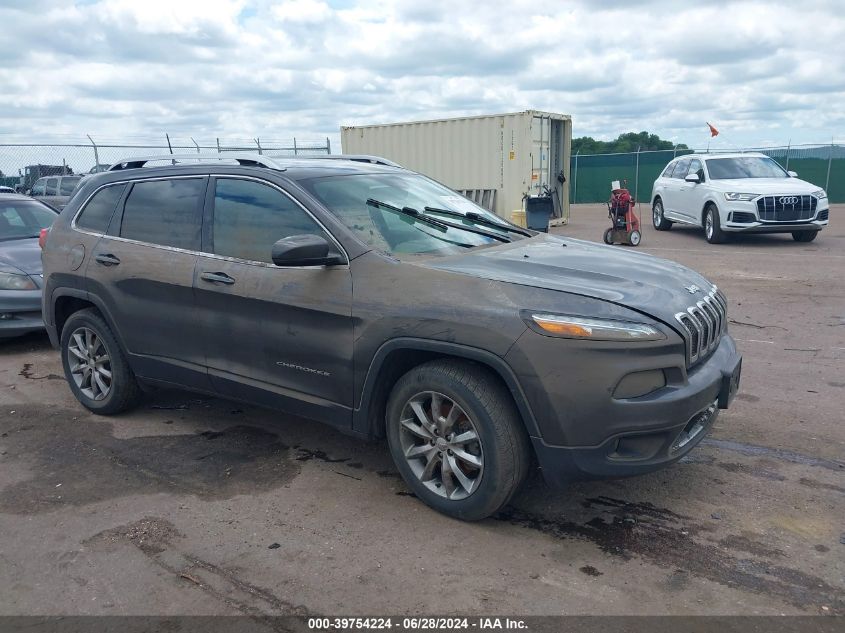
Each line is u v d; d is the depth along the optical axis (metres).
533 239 4.73
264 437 5.02
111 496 4.18
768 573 3.31
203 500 4.11
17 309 7.27
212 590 3.26
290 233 4.24
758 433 4.93
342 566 3.43
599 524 3.78
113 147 20.69
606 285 3.70
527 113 18.36
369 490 4.20
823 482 4.20
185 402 5.76
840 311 8.58
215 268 4.49
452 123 19.61
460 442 3.71
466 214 4.79
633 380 3.38
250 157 4.77
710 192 15.21
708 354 3.92
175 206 4.85
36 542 3.69
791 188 14.52
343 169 4.76
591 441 3.40
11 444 4.98
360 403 3.97
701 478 4.28
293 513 3.94
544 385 3.38
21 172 22.62
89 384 5.57
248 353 4.41
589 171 32.97
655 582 3.26
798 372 6.29
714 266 12.05
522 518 3.86
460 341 3.54
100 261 5.14
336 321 3.96
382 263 3.90
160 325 4.85
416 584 3.27
